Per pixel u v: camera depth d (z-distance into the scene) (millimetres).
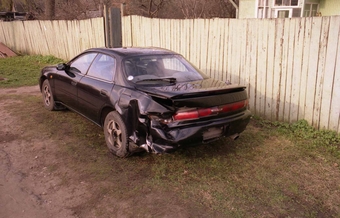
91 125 5457
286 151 4547
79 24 11359
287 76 5430
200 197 3350
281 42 5391
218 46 6430
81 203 3211
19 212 3041
